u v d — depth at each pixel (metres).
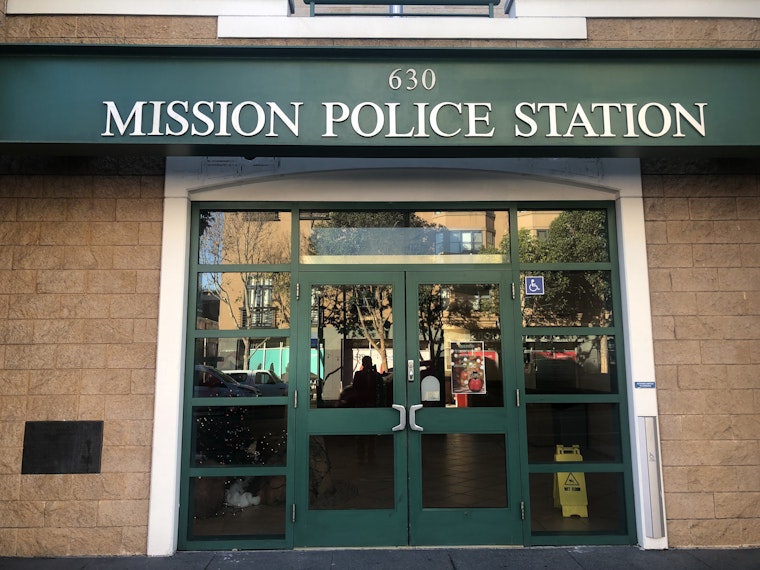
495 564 4.09
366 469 4.54
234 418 4.57
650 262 4.67
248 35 4.68
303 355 4.64
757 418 4.51
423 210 4.88
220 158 4.67
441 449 4.58
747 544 4.38
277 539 4.43
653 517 4.36
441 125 4.15
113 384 4.42
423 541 4.46
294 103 4.12
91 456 4.34
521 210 4.88
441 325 4.73
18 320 4.46
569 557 4.22
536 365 4.70
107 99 4.06
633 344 4.56
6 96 4.04
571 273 4.83
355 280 4.77
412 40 4.72
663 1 4.81
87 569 4.01
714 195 4.75
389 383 4.64
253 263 4.77
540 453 4.59
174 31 4.70
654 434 4.46
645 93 4.20
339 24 4.71
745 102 4.21
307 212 4.86
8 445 4.34
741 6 4.83
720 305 4.62
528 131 4.16
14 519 4.28
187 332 4.62
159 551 4.25
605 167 4.74
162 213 4.61
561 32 4.75
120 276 4.54
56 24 4.68
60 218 4.57
